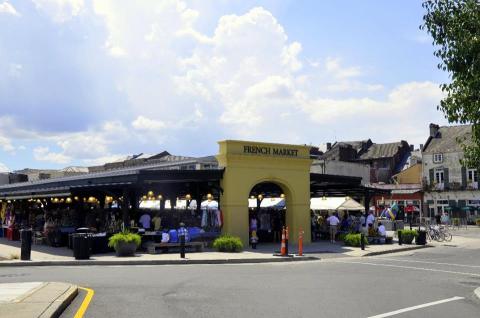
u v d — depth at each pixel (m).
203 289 12.36
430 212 66.88
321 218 33.72
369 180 68.56
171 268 17.64
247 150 26.58
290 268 17.89
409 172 74.44
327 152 83.62
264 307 10.14
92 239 21.72
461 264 20.06
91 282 13.43
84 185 24.91
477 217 62.03
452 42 9.76
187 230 23.67
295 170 28.62
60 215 30.50
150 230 25.48
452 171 65.94
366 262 20.56
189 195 28.56
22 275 15.08
